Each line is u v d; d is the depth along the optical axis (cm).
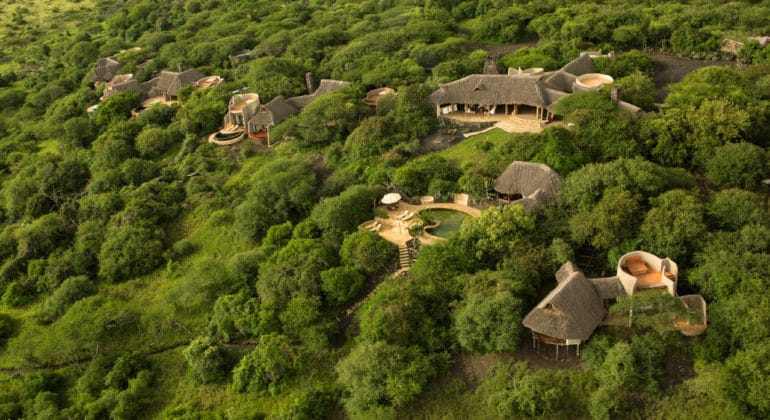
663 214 5588
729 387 4497
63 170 9700
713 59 9650
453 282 5778
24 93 13788
